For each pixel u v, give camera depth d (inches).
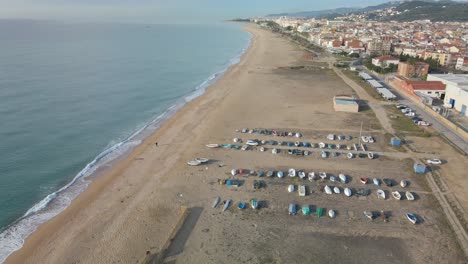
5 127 3225.9
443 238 1727.4
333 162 2512.3
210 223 1836.9
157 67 6446.9
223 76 5718.5
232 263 1565.0
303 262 1574.8
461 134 3036.4
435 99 4131.4
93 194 2145.7
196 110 3809.1
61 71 5723.4
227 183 2206.0
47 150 2792.8
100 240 1726.1
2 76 5187.0
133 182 2276.1
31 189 2228.1
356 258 1600.6
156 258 1585.9
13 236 1777.8
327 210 1943.9
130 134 3161.9
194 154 2664.9
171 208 1978.3
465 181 2234.3
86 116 3614.7
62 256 1621.6
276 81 5246.1
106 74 5620.1
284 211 1936.5
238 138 2945.4
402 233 1764.3
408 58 6294.3
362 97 4296.3
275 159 2561.5
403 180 2242.9
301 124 3314.5
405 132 3090.6
